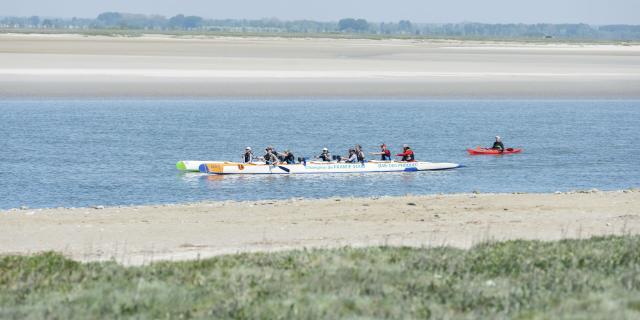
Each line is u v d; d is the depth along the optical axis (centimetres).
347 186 17338
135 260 8975
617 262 8169
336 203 13088
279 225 11244
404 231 10831
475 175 18888
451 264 8006
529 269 7894
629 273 7619
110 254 9400
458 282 7425
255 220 11594
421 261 8112
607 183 17888
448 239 10225
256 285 7306
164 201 15412
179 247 9838
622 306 6631
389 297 6950
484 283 7419
